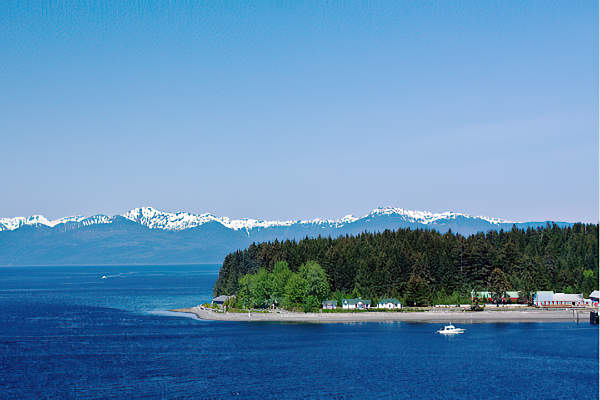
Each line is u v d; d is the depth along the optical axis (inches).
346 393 4404.5
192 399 4269.2
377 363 5408.5
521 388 4564.5
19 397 4355.3
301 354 5836.6
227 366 5295.3
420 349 6102.4
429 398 4298.7
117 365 5369.1
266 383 4687.5
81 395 4384.8
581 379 4842.5
